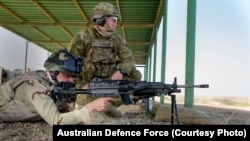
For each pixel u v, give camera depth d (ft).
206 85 14.90
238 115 34.65
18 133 18.25
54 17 62.44
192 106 26.50
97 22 20.21
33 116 19.72
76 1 50.19
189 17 26.66
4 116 19.13
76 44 20.56
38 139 16.96
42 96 11.66
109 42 21.03
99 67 20.93
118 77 19.62
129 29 70.44
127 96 14.15
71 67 12.20
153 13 57.52
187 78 26.66
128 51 21.79
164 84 14.75
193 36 26.55
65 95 12.87
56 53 12.37
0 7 55.11
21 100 15.70
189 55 26.58
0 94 16.62
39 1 51.60
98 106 11.35
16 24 68.49
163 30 45.29
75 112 11.55
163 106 28.02
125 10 55.93
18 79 15.78
